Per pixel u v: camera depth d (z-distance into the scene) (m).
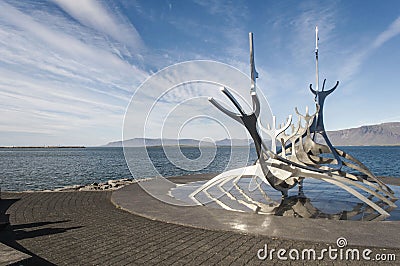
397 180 12.54
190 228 5.58
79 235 5.20
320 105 9.55
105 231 5.44
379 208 6.93
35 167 33.50
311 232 5.07
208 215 6.39
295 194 9.53
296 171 7.66
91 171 28.30
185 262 3.93
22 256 3.61
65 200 8.82
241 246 4.54
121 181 14.67
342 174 8.35
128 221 6.20
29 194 9.96
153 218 6.30
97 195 9.76
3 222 6.05
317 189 10.61
